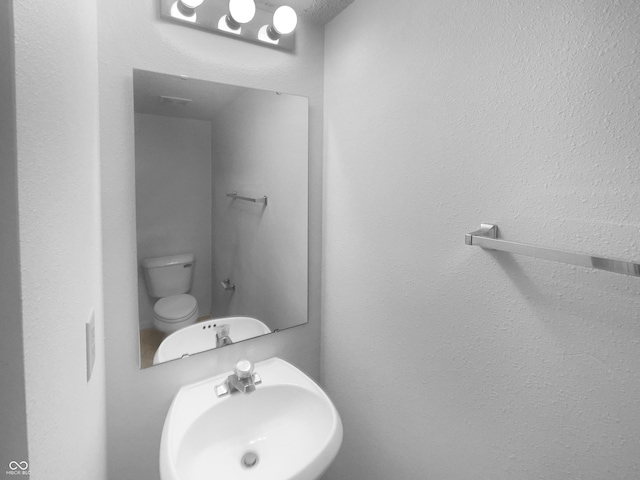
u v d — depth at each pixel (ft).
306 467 2.81
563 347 2.21
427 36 2.99
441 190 2.95
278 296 4.36
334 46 4.17
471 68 2.64
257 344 4.26
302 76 4.21
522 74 2.33
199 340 3.87
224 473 3.26
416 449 3.36
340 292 4.32
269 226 4.16
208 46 3.61
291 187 4.29
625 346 1.94
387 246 3.56
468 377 2.83
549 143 2.22
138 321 3.44
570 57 2.09
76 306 1.91
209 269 3.86
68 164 1.78
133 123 3.27
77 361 1.93
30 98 1.26
